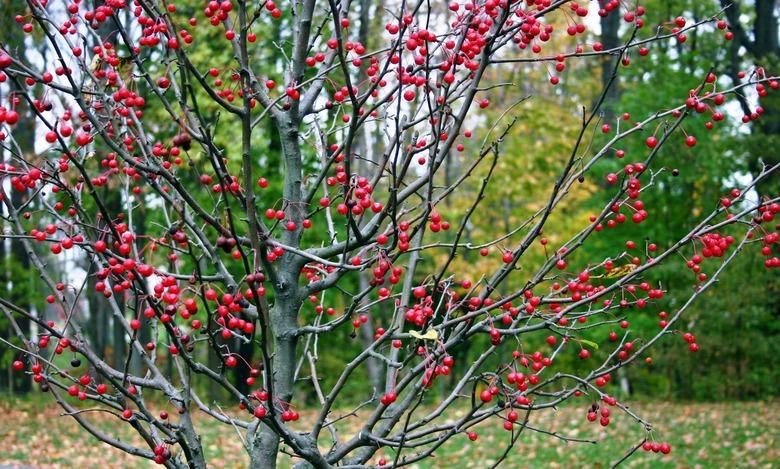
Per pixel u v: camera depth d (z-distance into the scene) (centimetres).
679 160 1535
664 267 1562
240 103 544
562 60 297
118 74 283
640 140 1552
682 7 2005
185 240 264
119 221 301
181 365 322
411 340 307
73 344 279
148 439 289
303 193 352
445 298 317
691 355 1602
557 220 1767
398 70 270
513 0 269
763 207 291
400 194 310
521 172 1747
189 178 1403
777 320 1688
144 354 302
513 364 279
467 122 2034
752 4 2242
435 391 2002
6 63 240
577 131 1830
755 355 1614
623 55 294
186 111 287
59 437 1198
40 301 1741
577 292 290
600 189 1856
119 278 285
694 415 1385
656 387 1873
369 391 1945
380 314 2011
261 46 1143
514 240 1791
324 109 336
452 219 1791
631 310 1608
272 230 286
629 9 298
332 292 1647
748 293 1565
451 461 1012
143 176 278
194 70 266
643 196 1580
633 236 1614
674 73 1656
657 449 286
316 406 1998
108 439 285
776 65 1722
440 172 2158
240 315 338
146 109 1173
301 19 327
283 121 331
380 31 1339
